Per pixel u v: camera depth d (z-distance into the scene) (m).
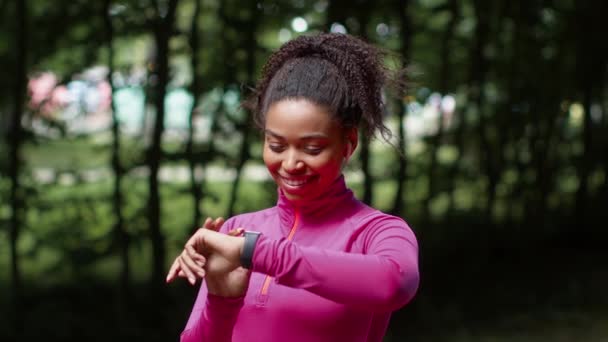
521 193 6.75
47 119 4.27
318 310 1.34
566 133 7.52
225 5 4.52
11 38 4.26
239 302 1.31
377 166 5.71
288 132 1.32
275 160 1.36
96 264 4.88
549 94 6.65
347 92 1.35
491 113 6.29
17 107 4.11
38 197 4.27
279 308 1.37
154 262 4.40
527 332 4.95
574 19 6.55
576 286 5.95
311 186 1.37
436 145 5.81
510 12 5.97
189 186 4.76
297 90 1.33
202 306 1.48
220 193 5.81
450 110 5.95
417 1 5.70
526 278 6.09
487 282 5.85
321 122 1.32
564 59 6.75
